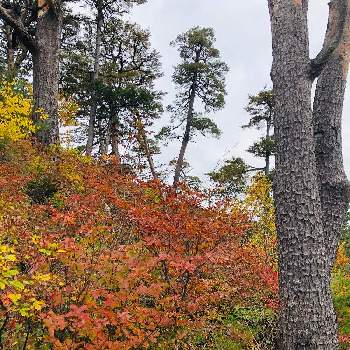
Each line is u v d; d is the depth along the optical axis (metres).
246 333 6.81
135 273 4.30
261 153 25.95
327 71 5.59
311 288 4.78
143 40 27.55
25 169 11.01
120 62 28.08
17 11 15.26
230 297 7.04
